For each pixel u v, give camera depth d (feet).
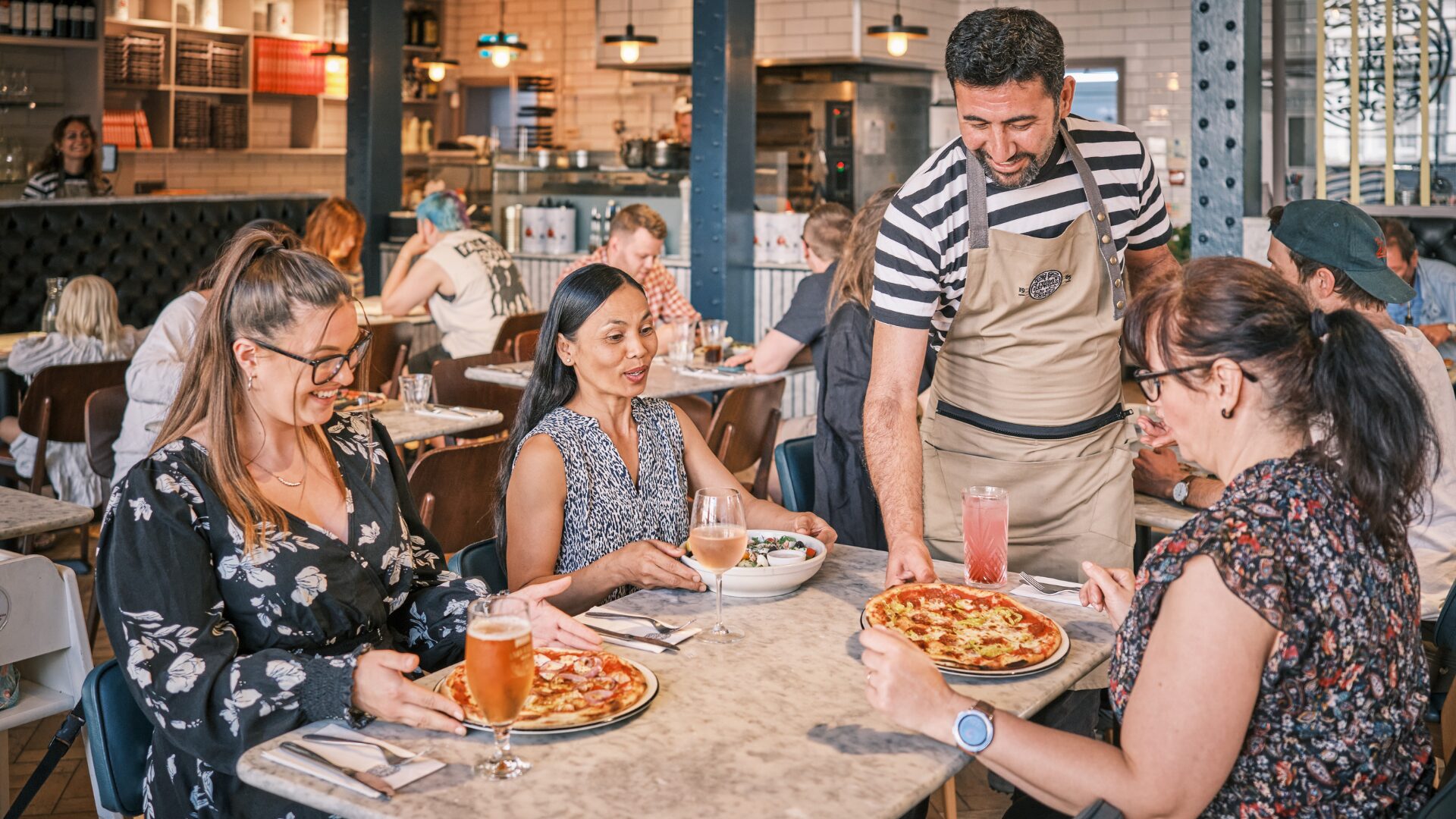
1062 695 6.19
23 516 8.54
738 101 21.72
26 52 27.04
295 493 6.30
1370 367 4.43
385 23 25.35
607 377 7.68
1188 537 4.44
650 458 8.02
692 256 22.16
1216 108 14.35
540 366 7.90
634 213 18.08
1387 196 18.97
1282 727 4.36
